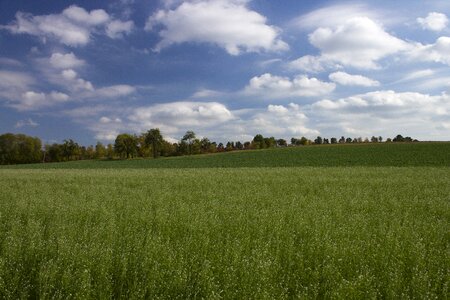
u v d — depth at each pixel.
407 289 4.39
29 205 10.09
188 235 6.88
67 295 4.23
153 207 10.59
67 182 20.33
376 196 13.05
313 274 4.80
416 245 5.69
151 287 4.38
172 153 131.25
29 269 5.16
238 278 4.63
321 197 12.80
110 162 89.50
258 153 87.19
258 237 6.71
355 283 4.23
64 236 6.20
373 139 174.50
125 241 6.38
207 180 20.81
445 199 12.31
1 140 119.75
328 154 73.38
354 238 6.64
